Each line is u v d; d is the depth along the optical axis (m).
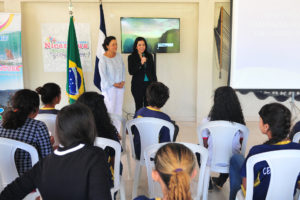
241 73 4.31
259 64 4.27
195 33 4.68
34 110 1.73
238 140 2.14
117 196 2.39
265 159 1.44
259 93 4.76
